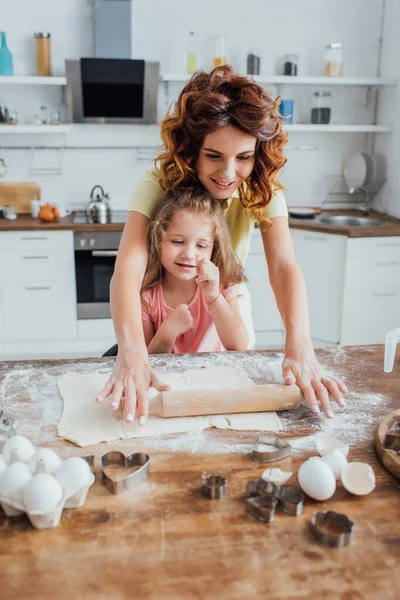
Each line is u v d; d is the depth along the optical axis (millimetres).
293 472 937
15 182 3734
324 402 1125
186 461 962
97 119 3578
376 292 3311
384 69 3824
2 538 774
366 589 692
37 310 3359
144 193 1531
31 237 3240
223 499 861
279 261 1495
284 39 3764
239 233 1705
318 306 3385
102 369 1329
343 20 3791
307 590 689
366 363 1396
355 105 3943
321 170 4023
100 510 832
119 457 951
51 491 780
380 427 1036
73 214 3676
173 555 743
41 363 1362
